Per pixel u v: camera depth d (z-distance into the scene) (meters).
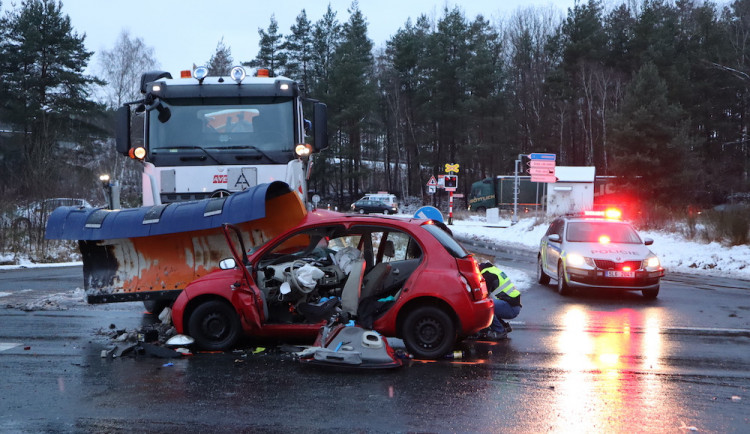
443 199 79.88
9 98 49.50
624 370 7.21
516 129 76.88
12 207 24.38
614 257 13.51
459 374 6.85
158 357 7.46
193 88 10.77
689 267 21.58
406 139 82.31
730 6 70.44
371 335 7.17
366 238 8.62
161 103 10.76
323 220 7.88
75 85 52.09
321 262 8.09
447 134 75.81
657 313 11.74
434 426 5.19
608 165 67.19
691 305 12.84
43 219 24.39
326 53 80.75
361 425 5.18
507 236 35.84
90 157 51.41
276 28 77.38
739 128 61.97
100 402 5.73
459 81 74.81
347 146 74.00
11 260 21.53
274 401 5.79
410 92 82.31
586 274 13.46
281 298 7.72
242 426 5.13
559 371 7.09
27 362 7.20
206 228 8.30
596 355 8.00
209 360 7.31
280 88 10.88
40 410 5.50
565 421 5.38
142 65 64.75
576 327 10.09
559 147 72.31
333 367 6.98
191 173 10.52
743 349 8.54
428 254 7.58
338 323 7.48
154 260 9.05
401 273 8.00
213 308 7.70
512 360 7.60
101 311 10.90
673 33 64.50
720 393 6.34
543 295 14.14
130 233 8.46
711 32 61.31
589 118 66.62
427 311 7.49
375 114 83.50
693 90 60.41
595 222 15.31
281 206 8.86
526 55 85.06
